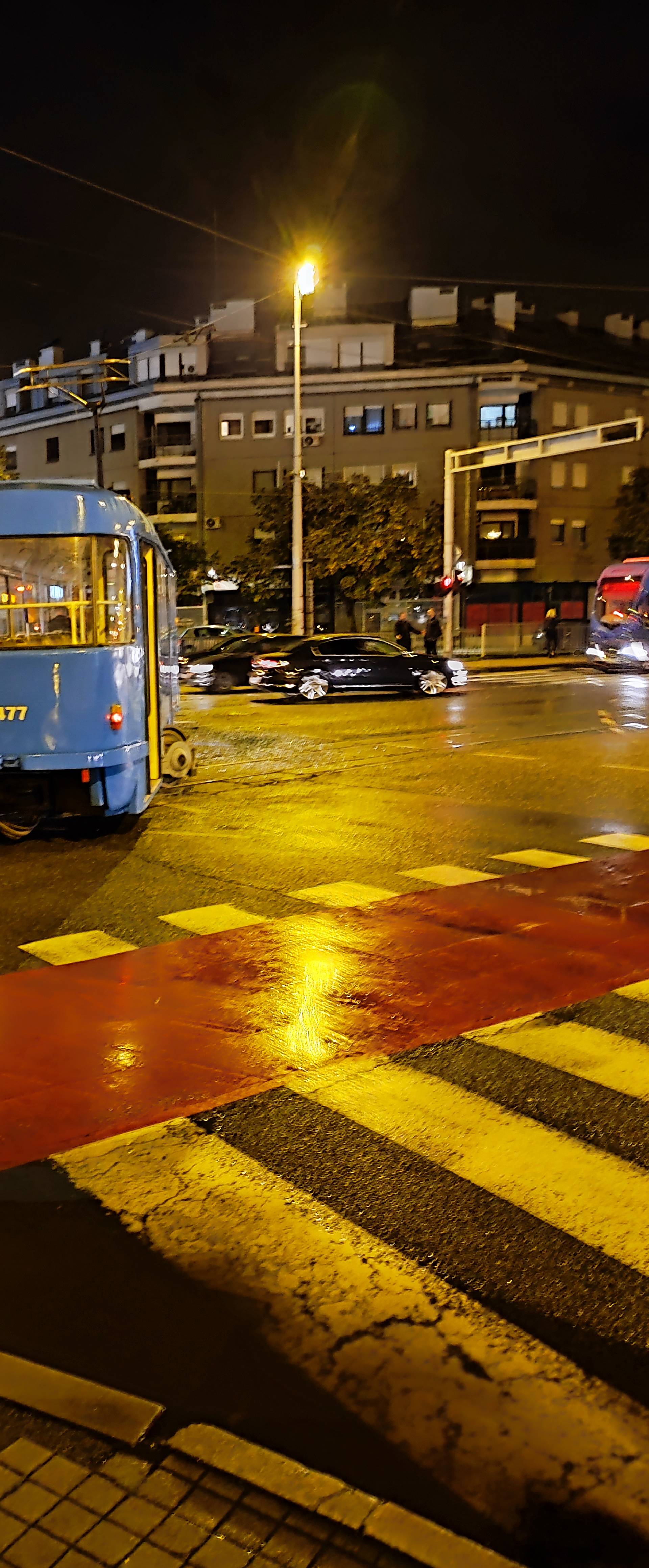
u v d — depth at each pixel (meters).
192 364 51.41
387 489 44.00
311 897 7.79
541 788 12.43
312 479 50.00
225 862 9.02
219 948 6.54
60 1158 4.00
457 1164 3.93
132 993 5.75
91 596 9.52
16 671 9.41
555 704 22.91
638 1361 2.86
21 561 9.43
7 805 9.63
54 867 9.06
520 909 7.30
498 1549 2.26
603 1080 4.65
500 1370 2.83
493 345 50.78
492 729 18.38
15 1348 2.94
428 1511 2.37
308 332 49.59
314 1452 2.54
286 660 24.19
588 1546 2.27
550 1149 4.04
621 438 29.12
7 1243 3.46
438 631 34.03
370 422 49.66
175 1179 3.84
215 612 50.97
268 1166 3.93
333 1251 3.39
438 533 45.84
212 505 50.88
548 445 31.00
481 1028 5.22
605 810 11.01
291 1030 5.21
